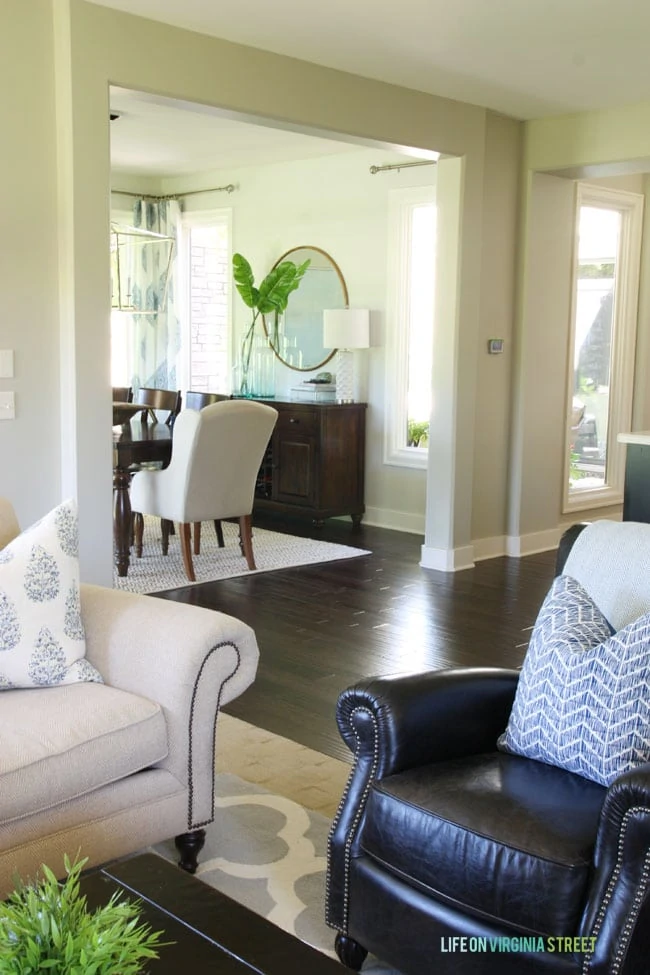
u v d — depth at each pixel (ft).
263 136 21.79
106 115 12.94
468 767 6.72
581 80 16.46
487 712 7.28
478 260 19.06
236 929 4.87
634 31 13.78
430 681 7.07
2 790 6.47
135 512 19.24
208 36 13.96
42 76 12.68
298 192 25.05
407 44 14.43
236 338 27.45
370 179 23.29
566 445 22.08
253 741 10.94
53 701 7.47
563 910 5.54
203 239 28.55
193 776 7.82
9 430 12.90
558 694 6.72
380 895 6.49
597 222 23.26
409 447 23.45
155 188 28.63
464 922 5.96
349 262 24.00
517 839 5.75
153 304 28.50
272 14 13.08
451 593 17.67
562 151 19.29
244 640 8.02
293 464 23.59
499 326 20.26
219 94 14.19
